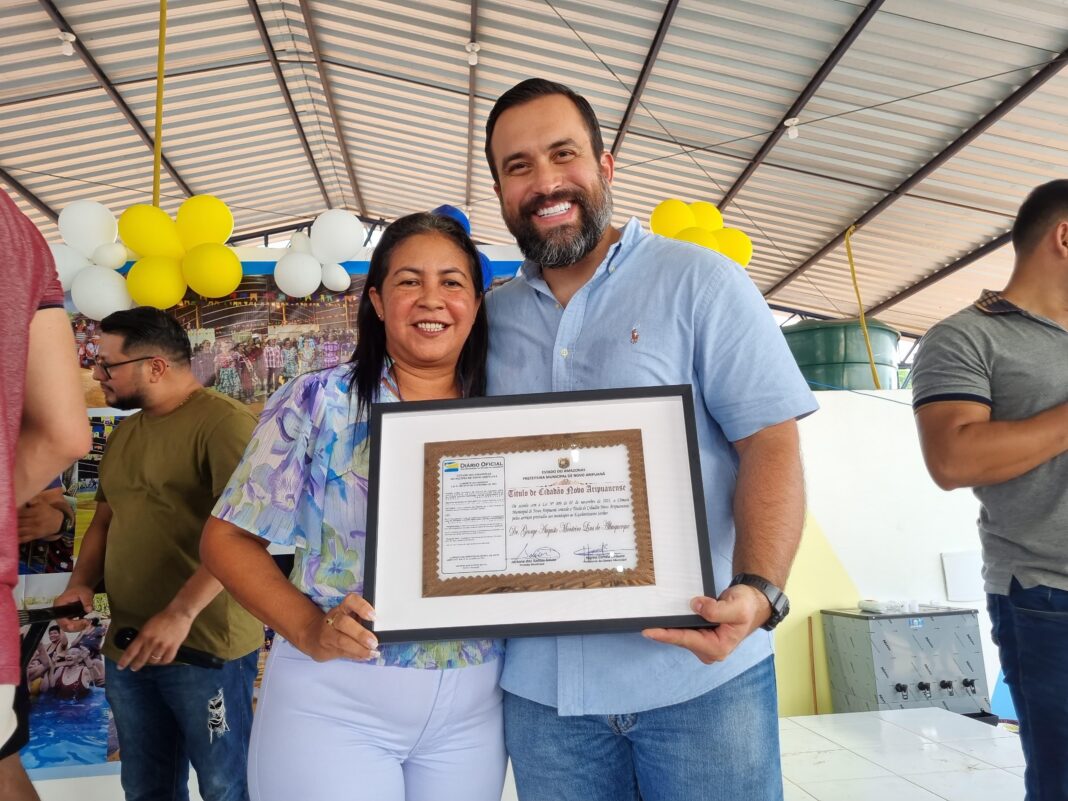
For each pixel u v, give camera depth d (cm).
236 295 296
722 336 118
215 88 818
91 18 672
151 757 198
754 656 114
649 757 114
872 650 387
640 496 108
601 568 105
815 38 596
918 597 424
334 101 880
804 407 115
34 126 776
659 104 717
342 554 114
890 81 618
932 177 719
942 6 532
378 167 1015
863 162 724
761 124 712
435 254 122
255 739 113
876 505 431
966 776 285
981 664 393
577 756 115
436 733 114
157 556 199
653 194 877
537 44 697
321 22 745
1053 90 590
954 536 430
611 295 126
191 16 709
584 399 112
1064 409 129
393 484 112
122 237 301
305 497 118
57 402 107
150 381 204
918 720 367
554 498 109
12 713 79
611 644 112
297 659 112
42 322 106
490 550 107
